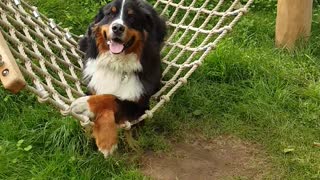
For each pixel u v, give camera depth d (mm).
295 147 1722
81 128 1657
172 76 1927
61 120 1709
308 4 2172
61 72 1721
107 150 1465
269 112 1869
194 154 1700
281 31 2221
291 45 2225
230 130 1805
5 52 1334
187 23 2400
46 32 1971
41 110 1783
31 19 1994
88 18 2334
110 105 1534
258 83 1991
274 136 1780
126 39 1602
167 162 1653
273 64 2094
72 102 1497
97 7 2453
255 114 1862
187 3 2521
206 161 1672
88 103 1501
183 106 1904
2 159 1560
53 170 1527
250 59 2082
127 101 1647
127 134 1671
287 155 1691
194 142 1757
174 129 1790
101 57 1686
